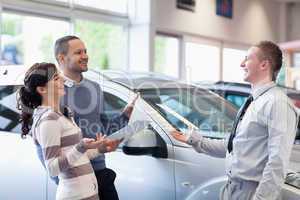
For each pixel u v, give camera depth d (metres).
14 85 3.05
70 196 1.98
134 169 2.61
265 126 2.02
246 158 2.07
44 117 1.96
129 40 8.25
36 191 2.80
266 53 2.08
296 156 2.50
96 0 7.68
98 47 7.77
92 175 2.07
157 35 8.63
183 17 8.90
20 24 6.54
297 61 8.45
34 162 2.82
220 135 2.75
